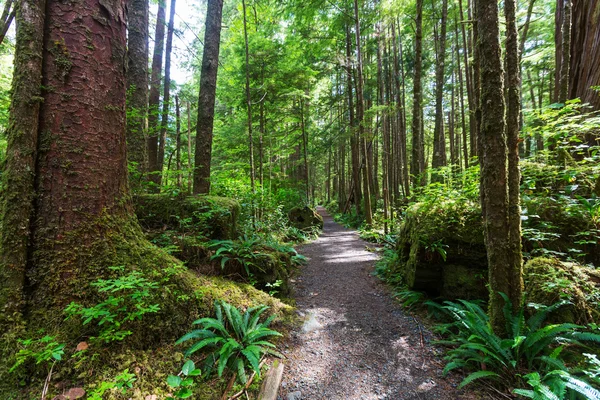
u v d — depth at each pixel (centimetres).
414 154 894
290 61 1261
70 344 204
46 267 220
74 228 234
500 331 265
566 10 505
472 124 1066
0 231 210
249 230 623
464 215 400
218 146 1402
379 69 1364
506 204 265
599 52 472
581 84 507
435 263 397
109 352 210
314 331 347
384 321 374
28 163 217
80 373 192
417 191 700
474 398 228
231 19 1191
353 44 1465
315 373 265
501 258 267
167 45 922
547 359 222
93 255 240
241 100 1166
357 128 1146
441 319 363
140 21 593
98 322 220
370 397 234
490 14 256
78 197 238
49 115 228
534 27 1297
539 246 361
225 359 236
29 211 217
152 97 865
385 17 1085
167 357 233
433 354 293
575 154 458
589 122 372
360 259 721
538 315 263
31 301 212
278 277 446
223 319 288
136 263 262
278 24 1248
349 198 1905
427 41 1496
